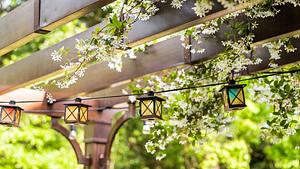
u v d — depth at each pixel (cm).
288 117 304
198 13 224
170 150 747
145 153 804
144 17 251
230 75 314
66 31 689
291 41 301
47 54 344
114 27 246
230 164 614
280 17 257
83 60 261
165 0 251
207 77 321
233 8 222
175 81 333
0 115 324
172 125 337
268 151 664
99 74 385
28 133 594
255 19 268
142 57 348
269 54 312
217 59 301
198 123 325
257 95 314
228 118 325
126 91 423
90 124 465
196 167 708
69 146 680
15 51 701
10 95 406
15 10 298
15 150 577
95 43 251
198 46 305
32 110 414
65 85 280
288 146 612
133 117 423
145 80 360
